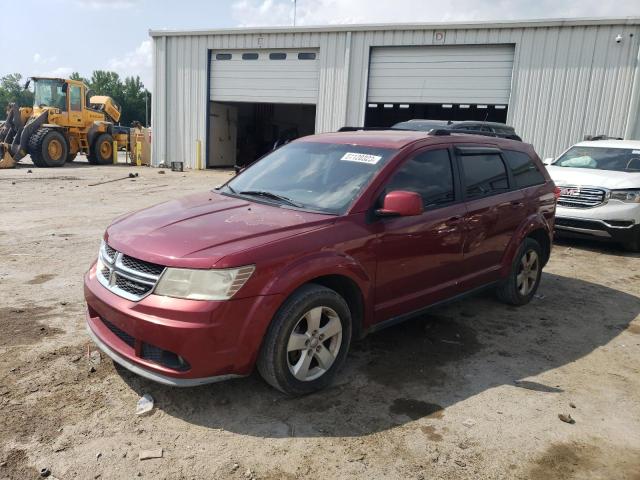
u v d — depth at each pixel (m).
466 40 17.12
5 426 3.15
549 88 16.47
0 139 21.02
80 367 3.88
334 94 19.12
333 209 3.93
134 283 3.37
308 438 3.20
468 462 3.04
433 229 4.34
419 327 5.05
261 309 3.25
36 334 4.40
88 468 2.84
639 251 8.79
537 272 5.91
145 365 3.27
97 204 11.52
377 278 3.96
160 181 16.80
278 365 3.40
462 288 4.85
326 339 3.69
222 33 20.45
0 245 7.41
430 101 17.95
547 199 5.89
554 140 16.62
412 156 4.36
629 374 4.25
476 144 5.10
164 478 2.80
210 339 3.13
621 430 3.43
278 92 20.12
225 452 3.03
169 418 3.33
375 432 3.29
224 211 3.96
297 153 4.81
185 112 21.88
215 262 3.16
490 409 3.61
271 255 3.32
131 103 112.56
